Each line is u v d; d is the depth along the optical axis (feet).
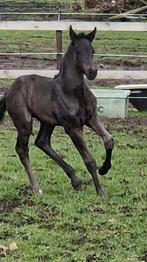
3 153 29.89
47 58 52.65
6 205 22.97
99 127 23.30
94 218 21.31
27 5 85.97
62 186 24.97
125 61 51.96
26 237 19.88
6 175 26.53
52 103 23.66
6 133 34.06
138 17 65.21
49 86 23.94
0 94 41.50
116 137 33.06
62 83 23.43
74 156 29.35
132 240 19.66
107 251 18.92
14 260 18.29
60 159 24.86
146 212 21.99
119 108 38.14
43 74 41.19
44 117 24.09
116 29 42.11
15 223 21.07
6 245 19.27
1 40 61.77
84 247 19.10
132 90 40.11
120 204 22.86
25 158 24.85
